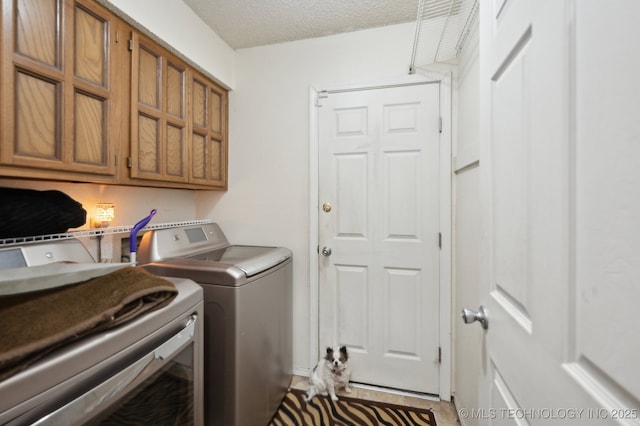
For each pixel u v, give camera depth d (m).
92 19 1.08
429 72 1.68
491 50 0.75
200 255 1.60
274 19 1.68
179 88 1.56
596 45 0.37
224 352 1.25
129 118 1.25
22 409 0.48
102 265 0.81
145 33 1.31
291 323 1.87
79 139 1.03
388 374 1.79
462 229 1.50
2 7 0.81
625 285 0.32
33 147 0.89
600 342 0.36
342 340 1.87
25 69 0.87
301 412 1.59
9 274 0.68
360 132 1.81
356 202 1.83
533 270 0.53
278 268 1.62
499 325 0.69
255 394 1.37
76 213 1.14
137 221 1.63
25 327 0.53
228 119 2.04
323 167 1.88
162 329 0.80
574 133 0.41
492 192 0.74
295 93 1.92
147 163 1.34
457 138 1.63
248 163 2.01
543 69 0.49
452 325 1.67
